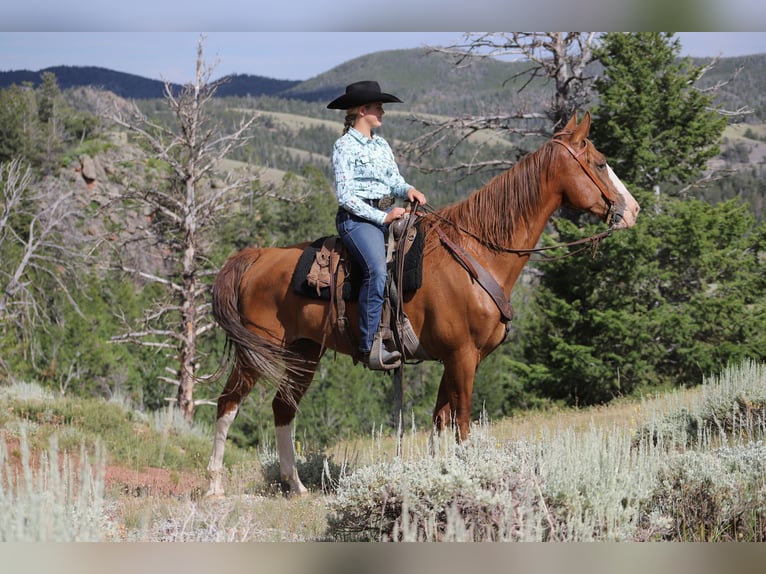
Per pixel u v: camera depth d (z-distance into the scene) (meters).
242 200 26.06
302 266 6.23
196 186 24.48
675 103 23.81
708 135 24.11
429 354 6.11
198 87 23.06
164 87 22.94
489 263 6.03
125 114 23.55
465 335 5.90
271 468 7.37
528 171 6.11
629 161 23.81
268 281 6.46
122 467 10.09
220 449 6.66
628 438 5.87
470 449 4.98
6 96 67.56
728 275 23.36
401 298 5.89
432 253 6.00
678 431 8.04
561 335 23.89
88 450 10.05
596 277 22.67
